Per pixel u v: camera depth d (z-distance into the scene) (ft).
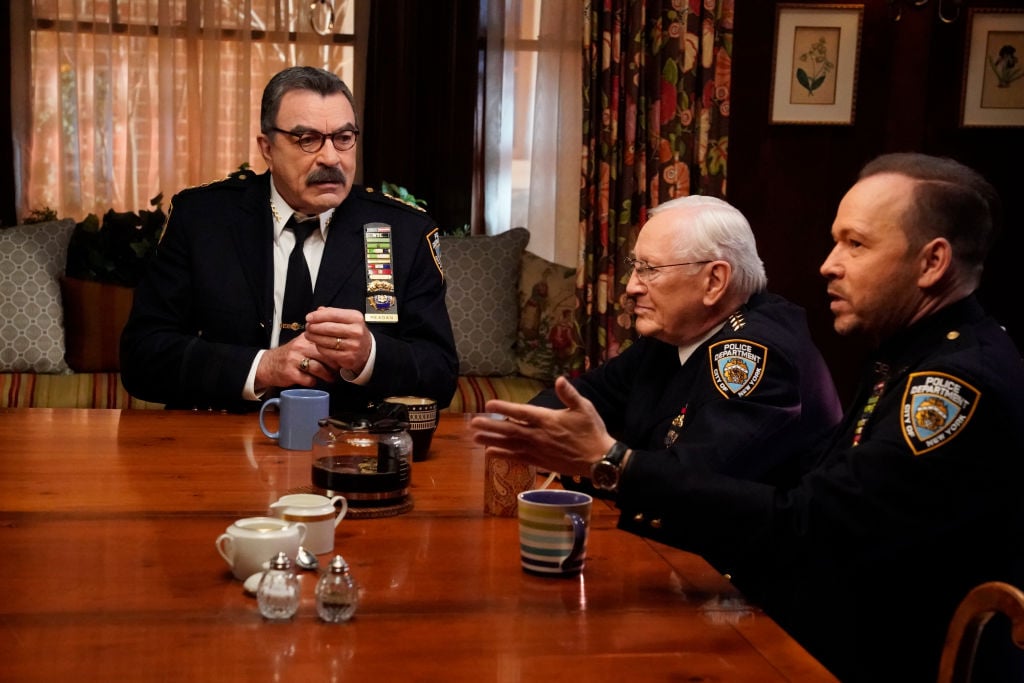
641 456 4.58
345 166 8.25
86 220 14.26
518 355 14.66
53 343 13.50
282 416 6.63
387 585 4.36
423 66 16.03
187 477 5.89
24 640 3.69
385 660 3.62
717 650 3.81
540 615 4.09
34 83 15.10
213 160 15.42
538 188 16.21
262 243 8.45
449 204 16.28
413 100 16.01
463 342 14.43
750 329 5.83
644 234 6.21
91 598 4.10
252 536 4.29
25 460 6.21
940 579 4.53
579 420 4.61
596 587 4.43
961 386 4.32
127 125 15.29
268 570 3.98
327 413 6.66
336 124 8.14
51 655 3.57
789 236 16.67
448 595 4.27
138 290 8.50
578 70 15.92
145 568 4.45
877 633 4.65
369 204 8.68
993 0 16.28
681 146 15.70
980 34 16.30
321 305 8.29
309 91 8.11
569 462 4.71
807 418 5.86
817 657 4.80
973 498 4.32
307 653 3.66
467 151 16.19
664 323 6.16
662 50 15.62
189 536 4.89
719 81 15.70
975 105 16.43
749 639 3.92
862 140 16.55
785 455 5.70
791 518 4.41
